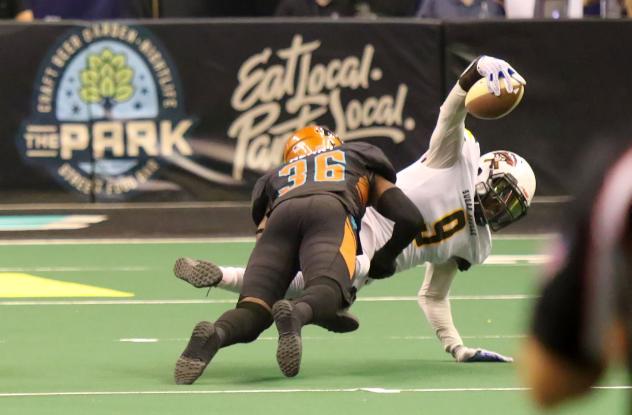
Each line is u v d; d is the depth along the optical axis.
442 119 13.79
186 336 16.33
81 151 26.78
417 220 13.27
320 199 13.15
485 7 29.45
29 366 14.19
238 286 13.33
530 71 26.75
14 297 19.78
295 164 13.76
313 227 13.01
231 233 26.95
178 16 32.25
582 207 4.23
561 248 4.23
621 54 26.83
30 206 26.83
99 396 12.43
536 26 26.67
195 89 26.75
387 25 26.67
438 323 14.59
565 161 26.84
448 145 13.91
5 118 26.62
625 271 4.16
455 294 20.00
